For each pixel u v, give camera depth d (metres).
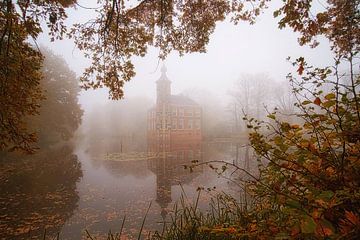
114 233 8.22
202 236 3.16
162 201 11.62
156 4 5.80
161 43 6.40
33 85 5.89
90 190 13.85
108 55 6.31
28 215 9.91
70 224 9.06
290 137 1.94
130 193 13.21
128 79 6.48
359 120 1.72
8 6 4.76
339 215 1.49
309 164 1.89
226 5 5.85
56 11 5.30
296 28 4.03
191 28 6.32
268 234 1.78
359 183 1.61
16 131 5.65
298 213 1.50
